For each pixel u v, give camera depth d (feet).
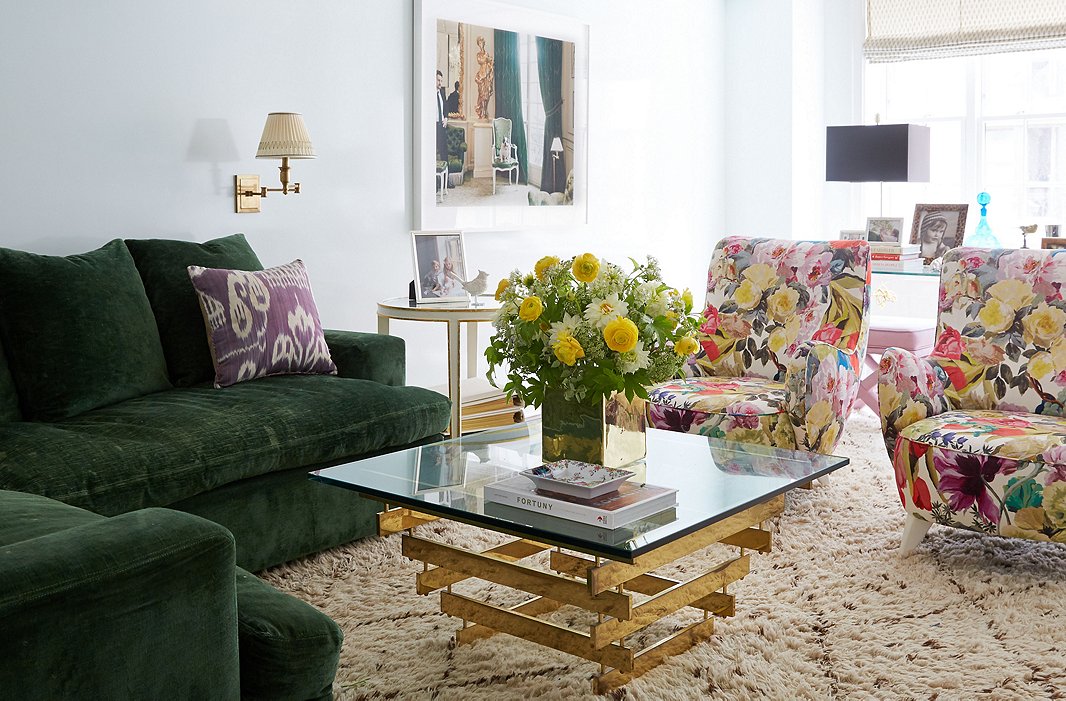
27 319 9.76
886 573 9.86
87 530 5.05
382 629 8.63
